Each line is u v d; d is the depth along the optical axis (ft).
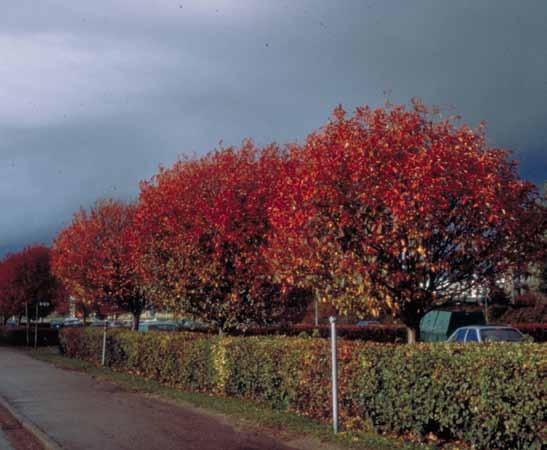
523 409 25.17
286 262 40.81
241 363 43.96
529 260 39.17
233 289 57.31
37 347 136.98
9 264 155.22
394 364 30.83
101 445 32.50
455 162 36.50
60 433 35.83
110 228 97.86
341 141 39.34
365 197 36.81
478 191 35.88
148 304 97.04
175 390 51.96
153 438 33.68
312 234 38.88
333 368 32.78
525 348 26.32
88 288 97.35
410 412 29.91
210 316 60.54
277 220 41.37
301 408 37.99
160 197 63.10
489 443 26.81
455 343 30.19
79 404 46.52
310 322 139.33
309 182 38.70
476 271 38.86
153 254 62.54
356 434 31.83
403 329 94.53
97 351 83.82
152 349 61.05
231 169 60.34
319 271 39.29
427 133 39.65
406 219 35.40
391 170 36.65
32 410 44.24
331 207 38.01
